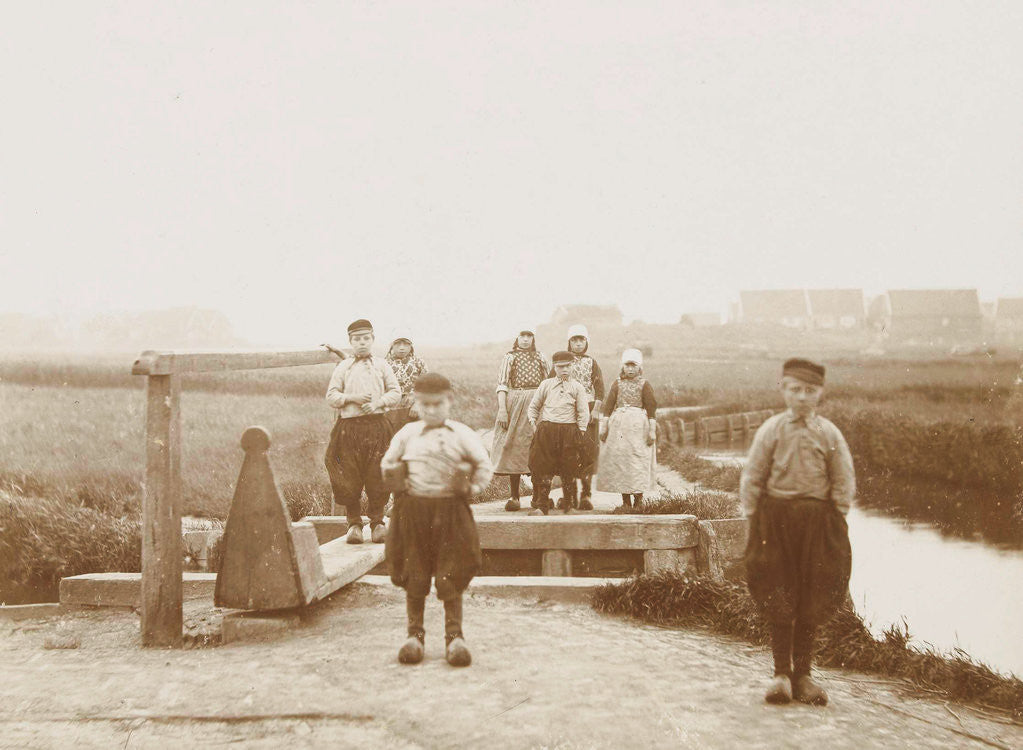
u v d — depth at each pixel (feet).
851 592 26.61
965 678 15.64
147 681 13.76
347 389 21.90
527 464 28.14
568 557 24.35
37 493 31.89
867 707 13.75
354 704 12.44
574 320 388.16
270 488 16.90
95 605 20.74
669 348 323.98
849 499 12.67
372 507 22.38
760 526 13.02
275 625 16.80
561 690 13.23
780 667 13.21
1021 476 48.65
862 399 91.09
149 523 16.74
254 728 11.56
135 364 16.16
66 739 11.16
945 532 37.63
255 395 75.20
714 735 11.50
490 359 211.41
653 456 30.27
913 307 288.51
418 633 14.75
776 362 237.66
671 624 19.62
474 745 10.91
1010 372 70.54
